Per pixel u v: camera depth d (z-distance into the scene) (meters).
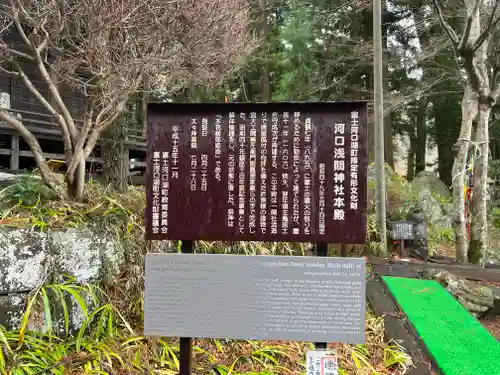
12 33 7.07
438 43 10.01
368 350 3.40
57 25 3.63
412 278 5.24
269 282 2.36
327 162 2.42
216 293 2.39
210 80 5.53
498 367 3.04
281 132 2.47
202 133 2.53
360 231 2.38
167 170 2.54
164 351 3.02
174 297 2.42
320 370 2.30
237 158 2.50
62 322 3.01
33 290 2.90
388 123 14.38
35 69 7.87
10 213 3.21
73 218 3.39
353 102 2.40
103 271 3.33
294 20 11.23
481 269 5.79
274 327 2.35
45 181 3.65
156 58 3.70
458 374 2.94
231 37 4.99
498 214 11.15
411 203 8.55
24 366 2.50
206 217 2.50
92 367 2.67
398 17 13.02
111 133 4.59
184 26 4.00
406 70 13.85
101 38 3.55
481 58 6.60
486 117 6.73
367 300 4.53
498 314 4.89
